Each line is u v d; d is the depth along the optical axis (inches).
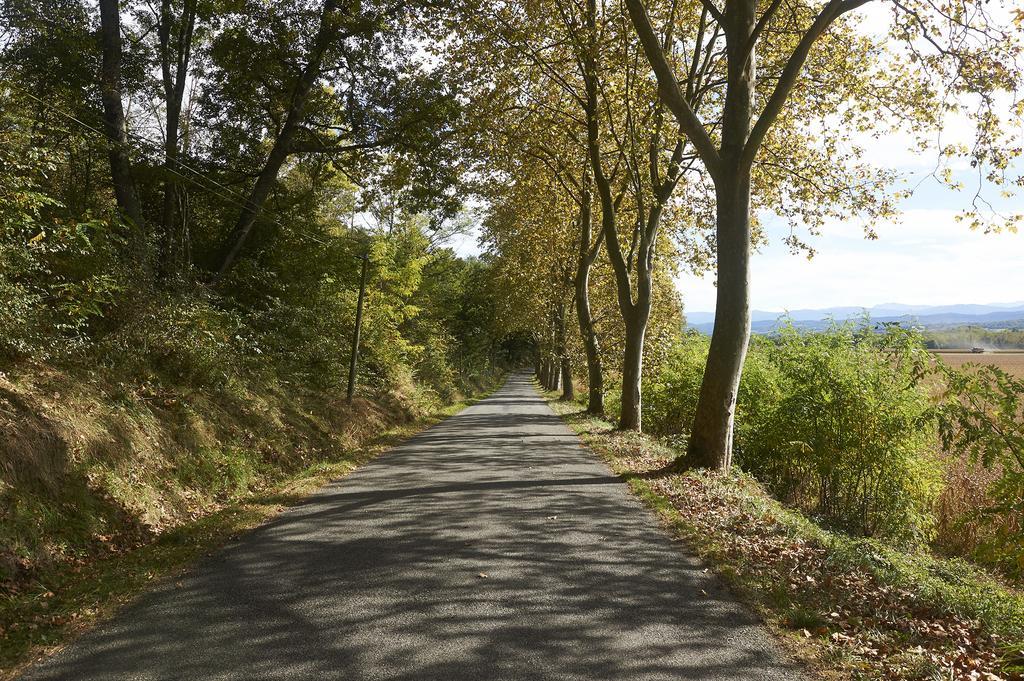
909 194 633.6
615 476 475.2
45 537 246.5
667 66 471.8
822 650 179.9
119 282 452.8
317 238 936.3
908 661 174.9
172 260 621.3
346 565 247.6
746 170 464.8
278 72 820.6
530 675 159.8
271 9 765.3
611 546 281.7
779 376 642.8
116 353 416.2
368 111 836.6
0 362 320.2
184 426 397.7
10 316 331.3
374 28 776.9
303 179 1162.0
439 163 832.9
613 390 1348.4
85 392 342.6
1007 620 235.1
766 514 360.2
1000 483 272.7
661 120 674.2
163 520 315.0
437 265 1772.9
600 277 1264.8
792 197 721.6
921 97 574.6
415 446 652.7
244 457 433.7
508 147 789.9
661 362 977.5
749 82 476.1
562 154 881.5
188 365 481.7
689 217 904.3
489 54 705.6
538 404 1540.4
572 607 207.0
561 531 306.2
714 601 216.8
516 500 378.9
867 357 550.9
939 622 217.6
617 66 651.5
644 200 823.7
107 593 213.2
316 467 481.1
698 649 178.1
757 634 189.9
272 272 773.3
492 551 269.0
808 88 664.4
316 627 187.5
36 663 164.1
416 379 1320.1
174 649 172.2
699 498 386.9
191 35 831.7
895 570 281.1
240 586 223.0
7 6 706.2
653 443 690.8
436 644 176.7
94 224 410.6
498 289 1584.6
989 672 173.0
